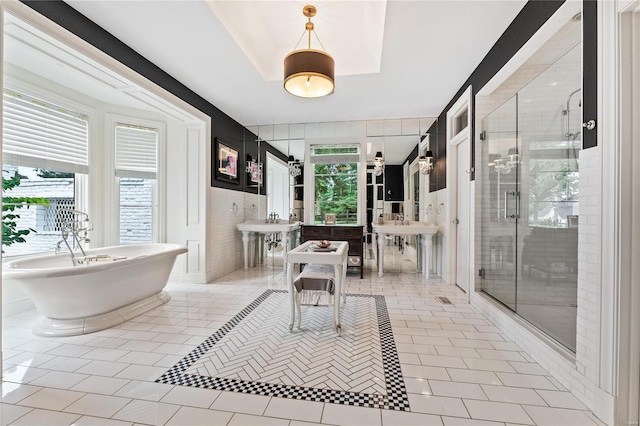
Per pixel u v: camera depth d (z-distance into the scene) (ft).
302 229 15.85
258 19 8.84
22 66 9.73
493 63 8.79
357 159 16.81
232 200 16.44
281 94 12.60
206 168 13.64
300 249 9.37
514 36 7.57
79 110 11.98
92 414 4.95
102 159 12.94
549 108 8.26
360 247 15.11
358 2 8.16
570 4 5.64
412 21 7.64
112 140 13.12
